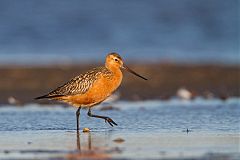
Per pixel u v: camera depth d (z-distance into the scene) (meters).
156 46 27.56
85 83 13.35
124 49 27.06
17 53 26.27
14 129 13.31
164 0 34.78
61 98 13.52
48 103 17.19
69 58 25.03
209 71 21.98
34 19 30.55
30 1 33.06
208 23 30.95
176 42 28.17
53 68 22.31
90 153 10.74
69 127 13.58
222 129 12.99
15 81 20.47
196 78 21.03
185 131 12.80
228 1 33.81
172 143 11.55
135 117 14.62
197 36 28.98
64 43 28.02
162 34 29.41
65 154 10.70
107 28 30.06
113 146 11.34
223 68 22.48
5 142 11.81
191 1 34.09
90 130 13.12
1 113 15.49
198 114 14.97
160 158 10.31
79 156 10.52
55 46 27.53
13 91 19.03
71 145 11.48
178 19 31.36
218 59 24.70
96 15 31.78
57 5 33.12
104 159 10.27
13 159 10.38
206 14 32.34
